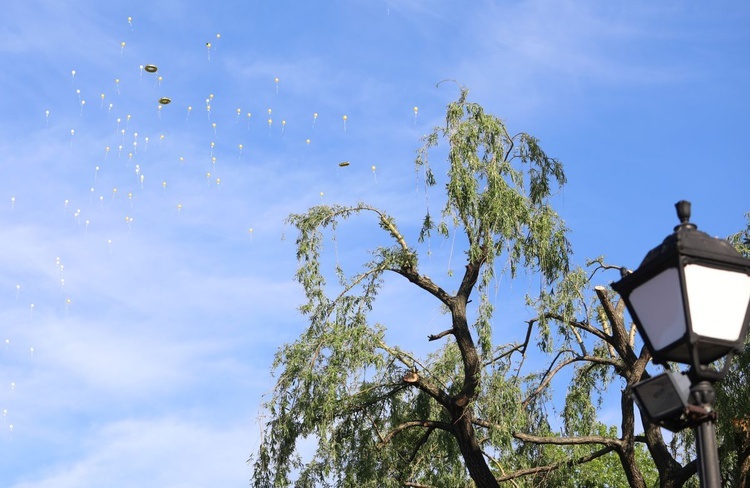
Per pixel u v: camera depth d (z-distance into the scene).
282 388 17.41
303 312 17.75
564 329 18.34
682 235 6.05
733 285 6.02
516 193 17.62
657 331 6.10
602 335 18.48
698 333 5.88
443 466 19.12
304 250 17.73
